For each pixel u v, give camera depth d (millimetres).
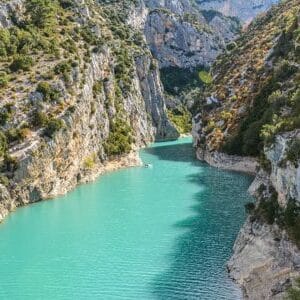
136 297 53906
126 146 136375
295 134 60969
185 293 54281
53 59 115188
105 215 85375
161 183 110688
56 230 77812
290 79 114125
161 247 68625
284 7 180000
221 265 61469
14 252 68875
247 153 121125
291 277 49250
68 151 105375
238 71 156250
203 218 81562
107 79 141625
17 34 119250
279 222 56500
